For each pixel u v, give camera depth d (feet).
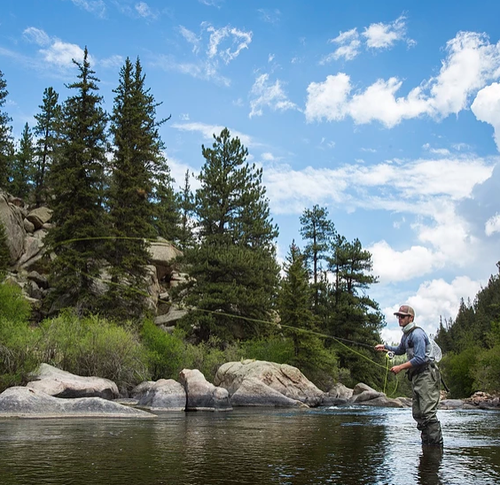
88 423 29.27
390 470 15.46
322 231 197.26
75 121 118.01
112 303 104.68
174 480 13.21
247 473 14.51
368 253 172.65
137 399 54.54
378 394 83.87
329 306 169.07
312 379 111.75
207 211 146.51
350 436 26.22
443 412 61.36
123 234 108.58
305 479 13.79
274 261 141.08
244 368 73.41
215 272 130.41
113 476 13.62
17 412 33.35
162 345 75.05
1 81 158.10
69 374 51.57
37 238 137.90
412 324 22.84
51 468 14.70
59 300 106.22
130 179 116.16
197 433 25.38
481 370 131.75
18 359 48.19
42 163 182.39
